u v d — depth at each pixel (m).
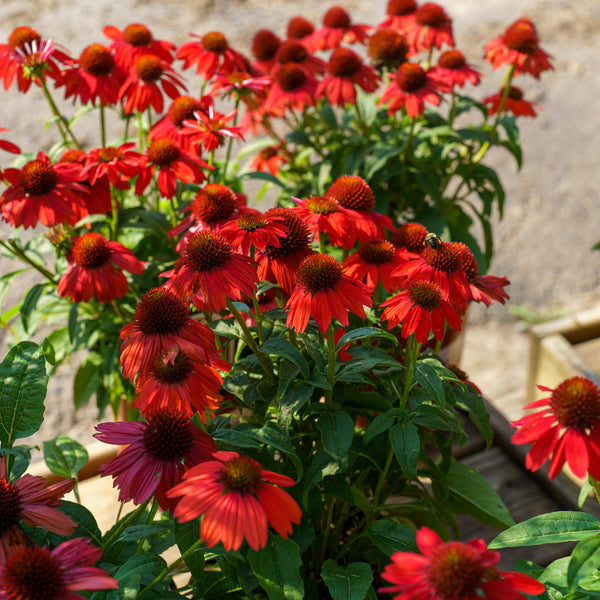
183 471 1.01
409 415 1.09
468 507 1.23
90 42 3.86
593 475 0.95
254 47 1.75
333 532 1.18
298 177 1.87
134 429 1.03
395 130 1.72
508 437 1.41
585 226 3.08
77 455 1.18
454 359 1.69
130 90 1.48
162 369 1.04
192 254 1.06
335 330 1.14
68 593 0.92
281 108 1.64
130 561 0.99
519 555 1.29
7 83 1.48
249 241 1.09
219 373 1.11
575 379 0.97
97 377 1.52
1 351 2.30
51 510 0.99
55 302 1.46
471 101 1.72
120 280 1.31
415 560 0.92
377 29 1.76
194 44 1.58
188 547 1.02
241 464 0.96
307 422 1.13
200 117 1.39
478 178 1.73
